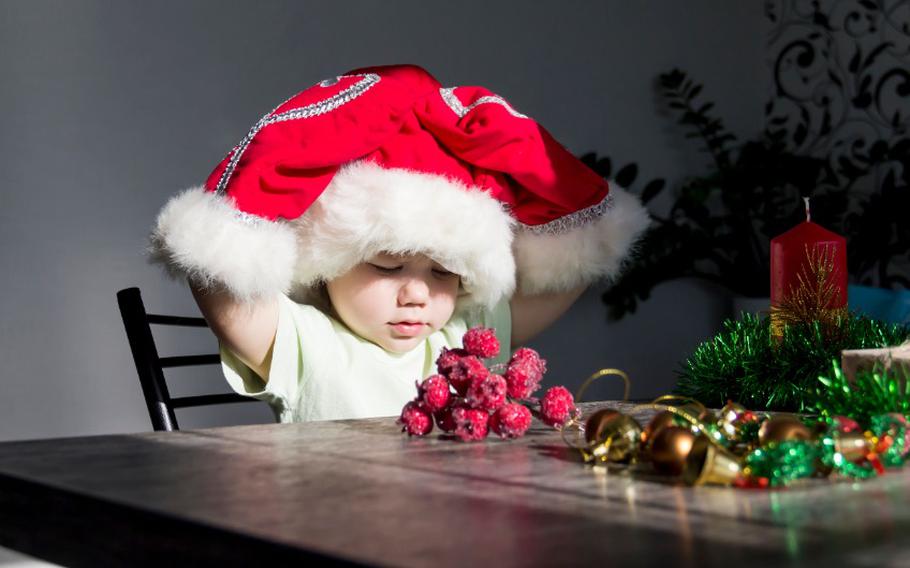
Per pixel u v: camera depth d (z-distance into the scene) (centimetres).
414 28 240
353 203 117
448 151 128
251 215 113
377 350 129
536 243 135
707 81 299
